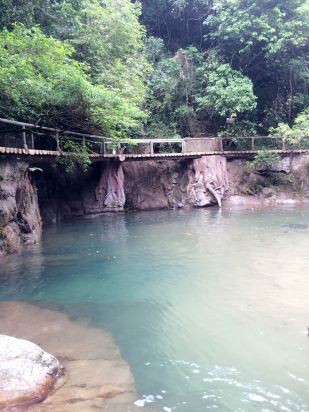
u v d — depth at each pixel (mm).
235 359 4215
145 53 18906
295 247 9008
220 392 3617
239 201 17047
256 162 17250
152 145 15734
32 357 3713
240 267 7590
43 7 12547
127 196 16438
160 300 6031
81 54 13867
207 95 18141
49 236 11016
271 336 4719
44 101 8711
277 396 3551
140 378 3854
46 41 9141
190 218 13773
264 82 20016
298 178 17812
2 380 3439
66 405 3363
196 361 4191
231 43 18469
